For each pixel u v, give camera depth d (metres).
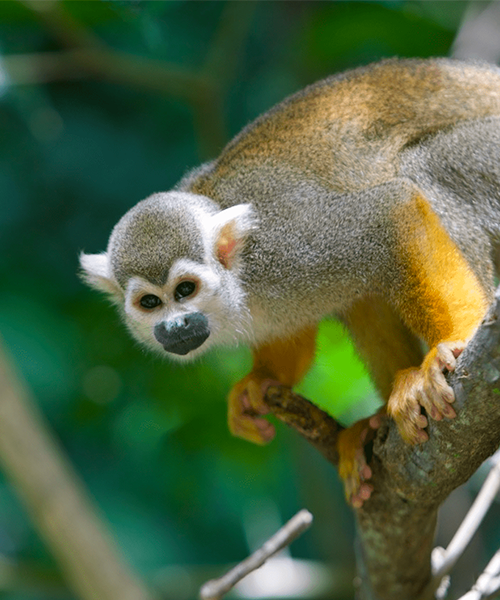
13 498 16.92
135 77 13.64
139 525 16.58
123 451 16.39
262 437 8.46
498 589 7.30
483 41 13.65
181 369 13.41
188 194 8.65
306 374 9.38
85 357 14.46
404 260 7.59
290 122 8.70
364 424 7.46
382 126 8.46
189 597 13.34
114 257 8.24
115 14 13.21
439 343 6.80
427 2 14.66
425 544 7.13
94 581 10.23
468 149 8.10
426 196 8.09
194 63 16.36
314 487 14.39
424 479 6.30
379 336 8.62
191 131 17.80
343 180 8.26
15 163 17.67
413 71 8.80
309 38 14.94
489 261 7.98
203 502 16.05
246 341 8.83
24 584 13.09
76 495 10.41
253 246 8.30
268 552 7.54
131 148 17.89
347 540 14.52
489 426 5.66
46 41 15.17
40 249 17.33
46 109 14.67
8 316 14.95
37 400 14.53
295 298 8.30
